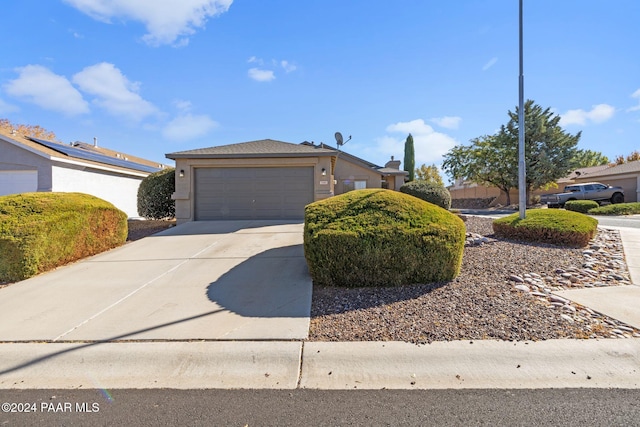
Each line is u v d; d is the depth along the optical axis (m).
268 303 4.38
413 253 4.86
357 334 3.46
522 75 8.24
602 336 3.28
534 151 23.23
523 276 5.26
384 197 5.71
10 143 12.83
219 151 11.57
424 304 4.19
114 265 6.39
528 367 2.82
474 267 5.68
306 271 5.67
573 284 4.99
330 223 5.21
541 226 7.45
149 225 11.50
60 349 3.23
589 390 2.53
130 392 2.62
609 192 19.78
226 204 11.28
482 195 33.09
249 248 7.39
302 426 2.19
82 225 6.88
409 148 29.97
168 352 3.15
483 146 26.05
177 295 4.75
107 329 3.66
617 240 7.70
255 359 3.03
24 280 5.58
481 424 2.17
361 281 4.94
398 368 2.86
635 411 2.29
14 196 6.57
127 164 18.16
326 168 11.15
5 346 3.31
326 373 2.83
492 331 3.43
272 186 11.30
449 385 2.63
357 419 2.25
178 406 2.43
